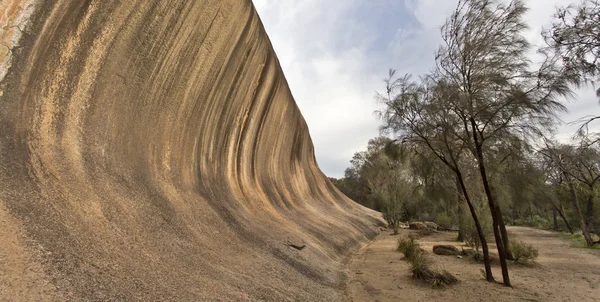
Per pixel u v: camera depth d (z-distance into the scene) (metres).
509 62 9.16
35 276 3.67
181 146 9.62
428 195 12.19
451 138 10.12
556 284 9.12
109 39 6.97
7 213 4.22
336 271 10.85
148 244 5.82
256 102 15.18
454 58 9.63
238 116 13.64
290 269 8.87
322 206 25.50
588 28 5.23
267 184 17.03
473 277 9.86
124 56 7.39
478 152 9.34
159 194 7.60
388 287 9.04
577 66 5.76
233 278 6.53
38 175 5.08
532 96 8.70
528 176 11.32
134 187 6.94
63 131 5.96
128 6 7.30
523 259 12.27
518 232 30.02
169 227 6.88
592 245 18.78
